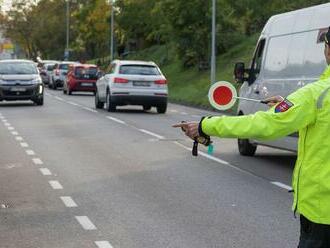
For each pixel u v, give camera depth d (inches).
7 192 761.6
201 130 304.0
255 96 1051.9
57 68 3759.8
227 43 3336.6
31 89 2257.6
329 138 292.0
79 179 847.1
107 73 2081.7
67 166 952.9
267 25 1058.7
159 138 1311.5
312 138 295.1
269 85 1003.9
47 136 1330.0
